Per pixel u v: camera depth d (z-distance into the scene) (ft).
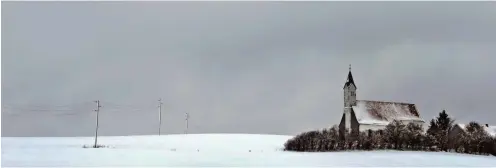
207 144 345.72
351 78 359.25
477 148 260.62
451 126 310.65
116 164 194.49
